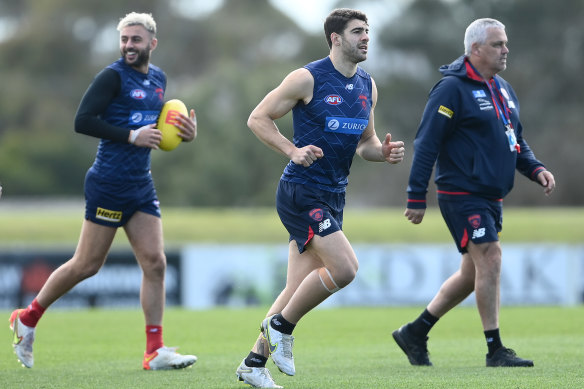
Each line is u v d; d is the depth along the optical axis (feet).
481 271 84.07
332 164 73.56
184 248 191.42
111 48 622.95
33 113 588.50
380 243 242.78
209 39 577.84
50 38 609.42
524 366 82.38
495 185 84.43
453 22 533.14
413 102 529.45
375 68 542.98
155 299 85.71
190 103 433.07
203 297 191.21
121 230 230.48
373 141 78.74
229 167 418.51
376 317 152.76
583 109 497.46
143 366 85.35
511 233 249.55
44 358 95.71
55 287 85.97
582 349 97.55
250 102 427.33
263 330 70.95
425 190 85.20
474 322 142.10
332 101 73.26
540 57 509.76
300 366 86.74
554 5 515.09
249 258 193.06
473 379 73.92
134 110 83.97
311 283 70.03
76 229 248.11
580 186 452.35
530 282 191.21
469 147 84.69
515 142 86.17
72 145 580.71
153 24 84.17
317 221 71.41
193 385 73.36
